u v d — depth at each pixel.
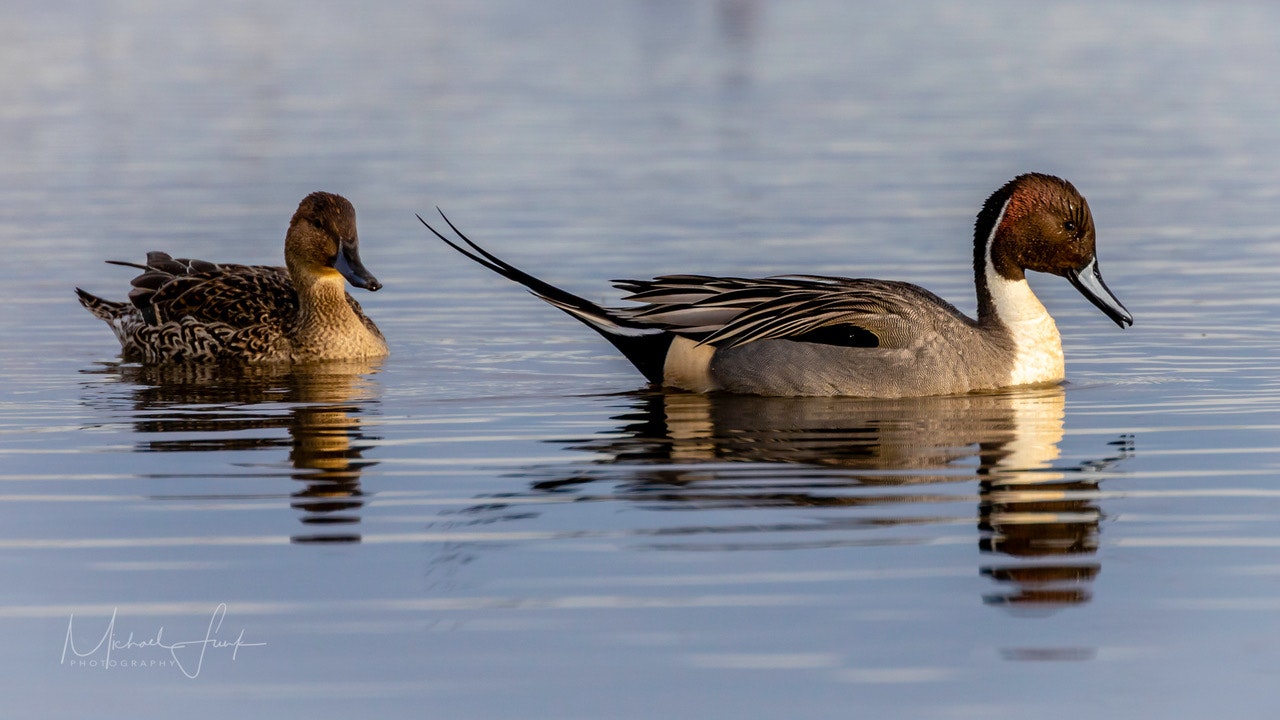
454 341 17.59
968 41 45.97
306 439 13.27
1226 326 17.58
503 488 11.66
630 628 9.07
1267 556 10.08
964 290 19.16
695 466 12.17
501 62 41.78
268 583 9.80
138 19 50.06
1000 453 12.48
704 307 14.93
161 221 23.41
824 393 14.52
